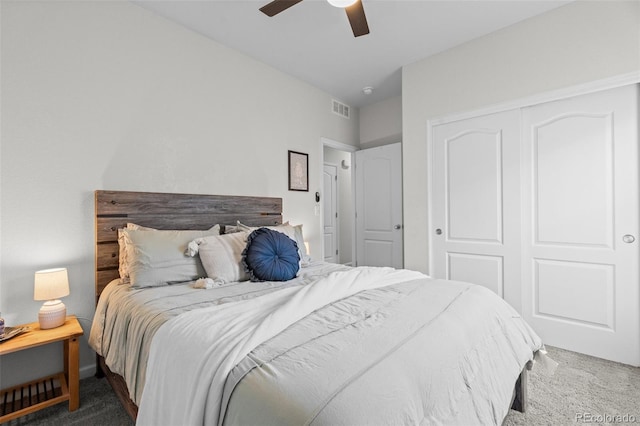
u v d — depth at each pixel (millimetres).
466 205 2922
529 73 2521
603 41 2209
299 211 3594
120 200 2150
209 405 836
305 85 3691
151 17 2385
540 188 2537
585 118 2334
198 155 2666
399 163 3990
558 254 2463
